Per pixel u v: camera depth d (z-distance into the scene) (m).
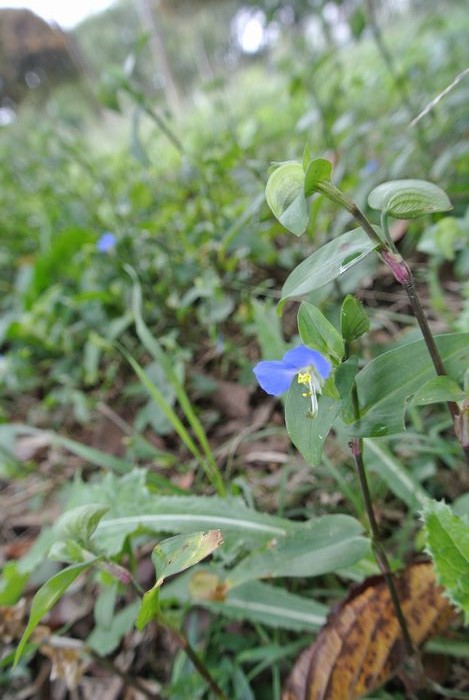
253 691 0.26
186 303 0.46
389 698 0.23
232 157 0.47
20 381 0.55
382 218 0.15
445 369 0.16
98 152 1.23
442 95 0.16
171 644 0.29
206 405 0.43
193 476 0.37
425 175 0.47
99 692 0.29
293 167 0.15
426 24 0.75
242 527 0.23
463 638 0.23
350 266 0.14
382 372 0.17
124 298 0.54
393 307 0.45
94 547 0.19
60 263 0.58
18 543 0.38
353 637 0.21
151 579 0.31
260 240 0.46
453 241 0.36
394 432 0.16
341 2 0.61
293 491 0.32
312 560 0.20
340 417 0.17
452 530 0.18
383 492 0.30
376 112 0.87
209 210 0.55
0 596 0.27
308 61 0.66
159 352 0.31
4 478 0.45
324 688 0.21
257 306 0.33
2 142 0.95
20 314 0.58
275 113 1.08
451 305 0.42
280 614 0.25
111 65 0.45
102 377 0.52
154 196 0.67
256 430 0.39
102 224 0.65
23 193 0.83
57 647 0.25
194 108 1.32
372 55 1.36
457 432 0.17
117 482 0.27
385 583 0.22
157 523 0.24
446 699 0.23
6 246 0.78
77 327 0.54
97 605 0.26
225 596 0.24
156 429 0.41
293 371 0.16
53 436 0.37
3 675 0.30
